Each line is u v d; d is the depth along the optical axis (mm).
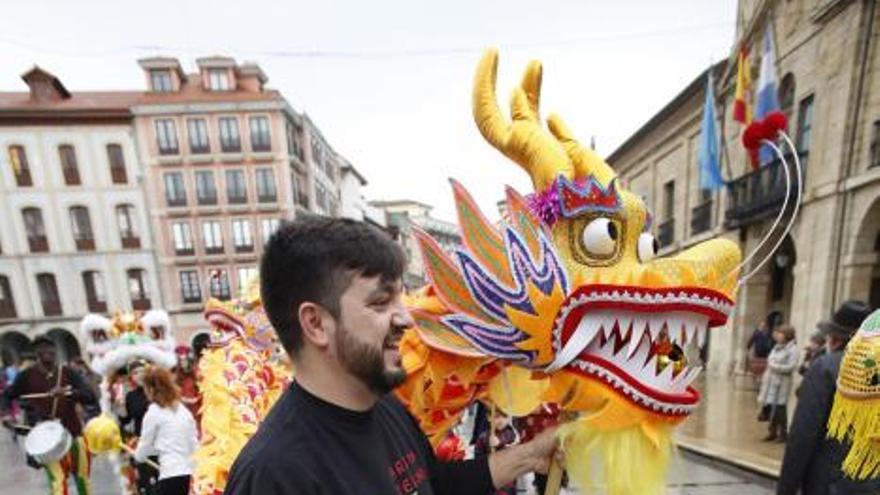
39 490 4836
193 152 20562
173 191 20594
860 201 6340
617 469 1136
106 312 20281
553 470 1255
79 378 4613
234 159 20812
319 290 821
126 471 4043
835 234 6574
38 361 4402
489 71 1361
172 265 20688
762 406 5824
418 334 1358
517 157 1320
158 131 20281
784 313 8625
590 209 1191
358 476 847
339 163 32469
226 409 2027
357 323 827
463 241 1233
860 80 6344
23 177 19531
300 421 835
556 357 1188
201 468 1830
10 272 19641
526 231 1216
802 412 1769
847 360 1570
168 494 2949
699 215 10344
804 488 1818
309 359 862
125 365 4605
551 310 1173
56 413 4301
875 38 6246
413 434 1113
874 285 6555
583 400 1190
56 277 19922
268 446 794
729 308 1180
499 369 1451
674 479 4137
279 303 854
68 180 19812
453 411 1453
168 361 4664
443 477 1195
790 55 7578
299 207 22391
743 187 8695
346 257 821
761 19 8180
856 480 1641
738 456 4469
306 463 788
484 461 1229
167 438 3023
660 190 12336
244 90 21625
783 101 7875
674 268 1128
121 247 20297
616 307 1134
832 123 6691
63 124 19578
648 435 1144
